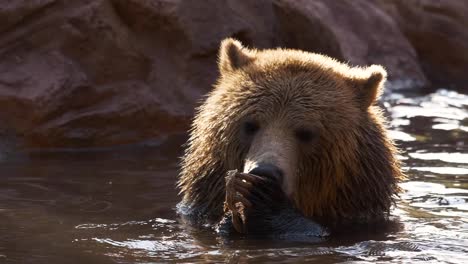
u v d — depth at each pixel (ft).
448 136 58.75
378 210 41.65
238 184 35.91
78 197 42.86
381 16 81.41
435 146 55.72
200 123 42.55
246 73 41.16
